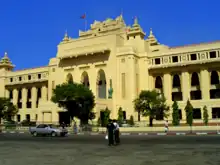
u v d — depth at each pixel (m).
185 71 76.69
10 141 32.16
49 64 91.25
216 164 13.45
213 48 73.00
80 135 45.81
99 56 81.38
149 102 58.47
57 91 62.78
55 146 24.95
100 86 82.75
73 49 85.50
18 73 104.56
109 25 94.44
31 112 99.56
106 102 73.50
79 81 83.75
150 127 54.25
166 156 16.67
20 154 18.92
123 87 76.44
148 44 87.62
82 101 62.50
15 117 102.12
